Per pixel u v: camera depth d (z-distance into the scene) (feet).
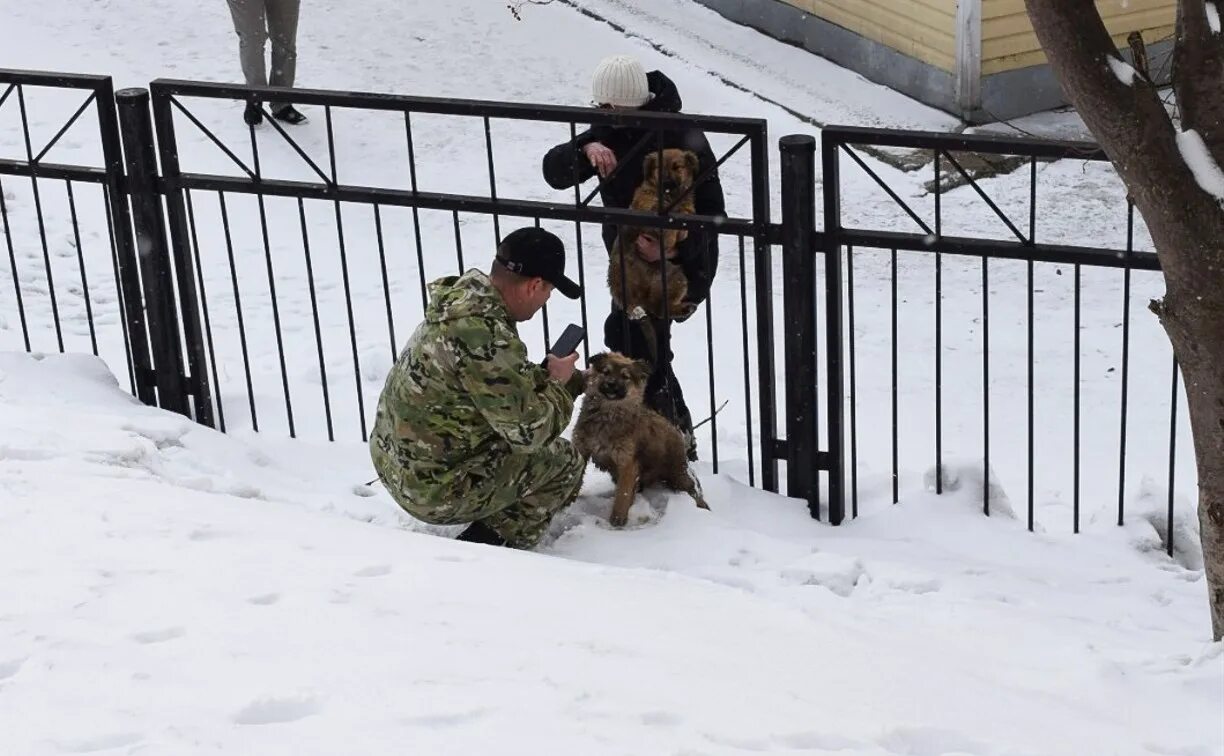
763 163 18.19
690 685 11.46
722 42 46.39
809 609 14.96
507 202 19.43
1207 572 14.66
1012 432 25.76
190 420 21.58
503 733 10.03
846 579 16.74
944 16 40.27
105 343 26.32
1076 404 18.22
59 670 10.90
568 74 43.11
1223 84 13.00
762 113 41.47
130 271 21.67
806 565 16.92
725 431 24.50
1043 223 35.78
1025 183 37.68
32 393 21.27
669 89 21.24
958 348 29.76
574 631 12.59
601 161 19.94
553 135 39.17
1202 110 13.11
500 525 17.33
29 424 18.99
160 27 42.63
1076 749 11.34
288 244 32.30
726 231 18.67
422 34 44.39
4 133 35.24
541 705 10.59
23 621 11.91
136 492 16.26
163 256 21.39
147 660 11.12
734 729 10.56
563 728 10.19
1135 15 40.91
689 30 47.24
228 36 42.50
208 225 32.65
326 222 33.60
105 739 9.72
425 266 31.96
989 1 39.37
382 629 12.05
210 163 35.27
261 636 11.72
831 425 18.92
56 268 29.48
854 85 43.14
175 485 17.83
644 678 11.49
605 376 17.66
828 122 40.52
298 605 12.53
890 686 12.30
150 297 21.53
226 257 31.30
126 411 21.13
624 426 17.85
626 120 18.60
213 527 14.90
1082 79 12.98
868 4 42.96
